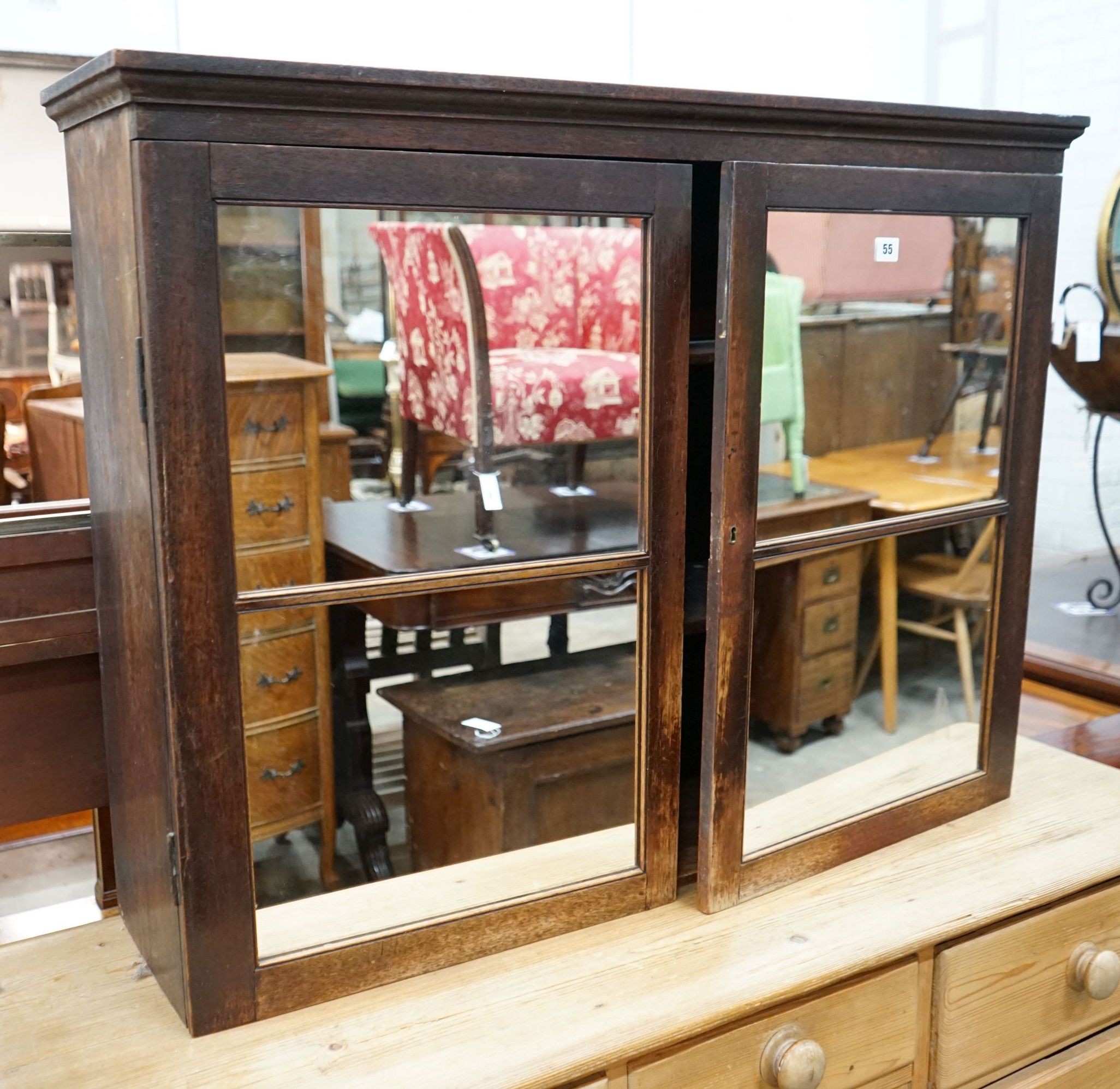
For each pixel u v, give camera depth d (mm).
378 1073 964
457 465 1035
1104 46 2814
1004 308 1312
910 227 1206
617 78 2131
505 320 1023
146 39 1678
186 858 960
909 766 1375
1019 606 1420
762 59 2320
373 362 973
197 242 868
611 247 1056
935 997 1237
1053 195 1321
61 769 1258
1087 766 1605
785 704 1229
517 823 1138
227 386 904
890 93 2545
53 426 1328
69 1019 1044
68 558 1183
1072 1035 1368
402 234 951
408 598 1035
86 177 979
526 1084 958
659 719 1178
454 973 1106
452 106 942
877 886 1273
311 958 1040
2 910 1398
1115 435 3158
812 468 1189
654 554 1132
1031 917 1281
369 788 1054
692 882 1283
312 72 866
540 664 1113
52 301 1319
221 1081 954
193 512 907
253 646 962
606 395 1084
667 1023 1033
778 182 1093
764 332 1112
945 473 1311
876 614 1292
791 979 1100
